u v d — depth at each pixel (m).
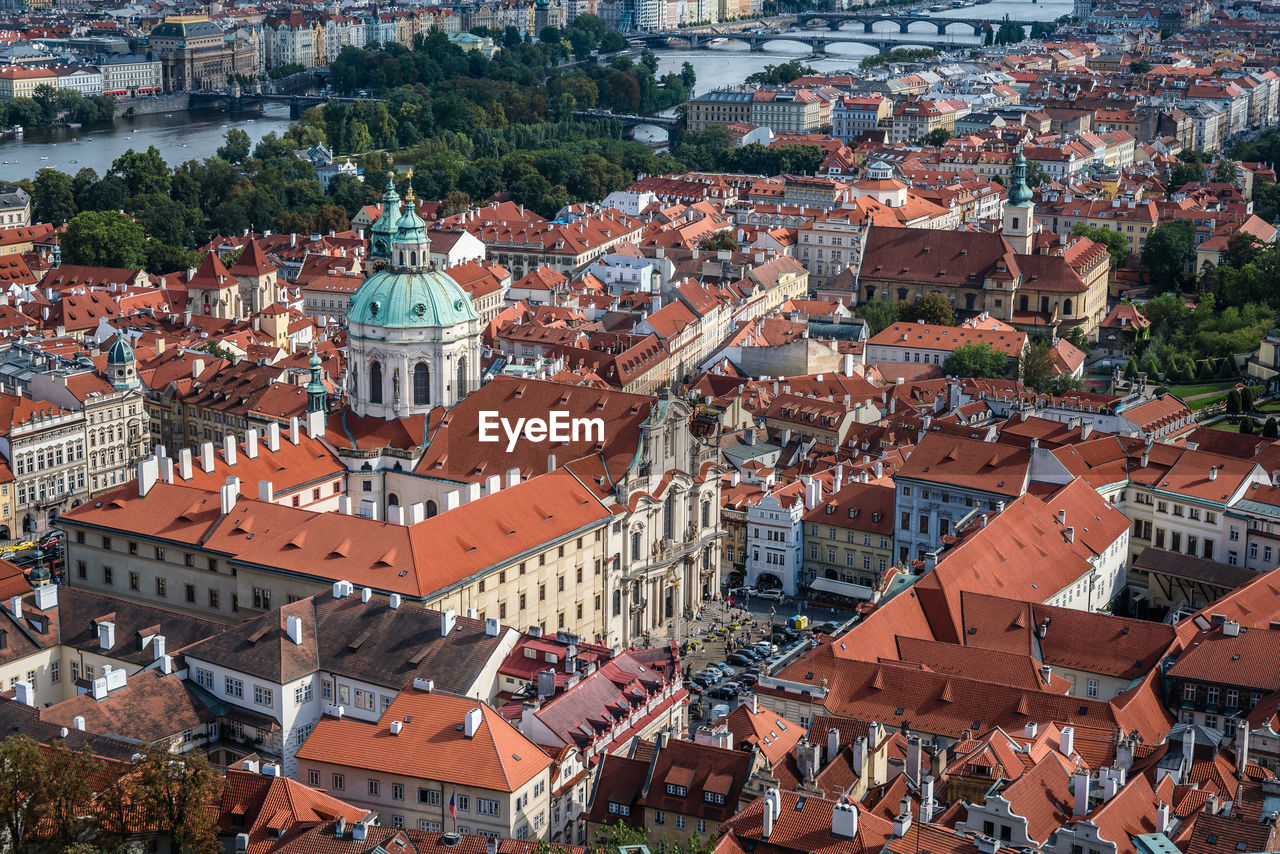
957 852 190.00
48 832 196.00
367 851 195.00
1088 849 192.88
